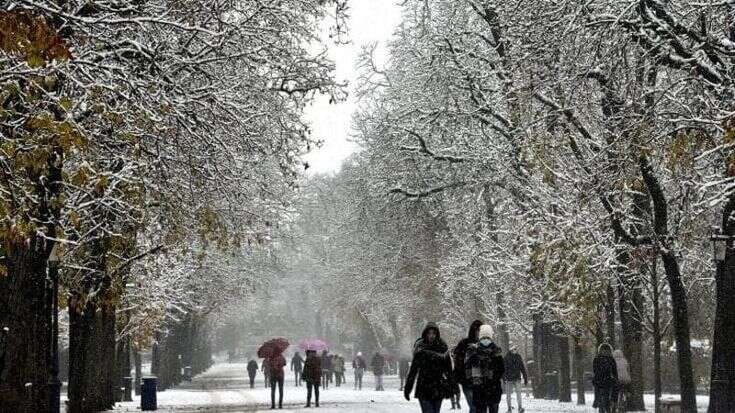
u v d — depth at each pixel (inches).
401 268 4111.7
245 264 4101.9
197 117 1423.5
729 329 1631.4
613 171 1648.6
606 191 1690.5
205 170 1584.6
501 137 2940.5
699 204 1740.9
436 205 3462.1
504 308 3494.1
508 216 2878.9
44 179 1268.5
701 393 3380.9
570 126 1902.1
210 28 1481.3
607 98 1630.2
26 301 1214.3
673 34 1440.7
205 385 4933.6
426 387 1223.5
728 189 1434.5
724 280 1640.0
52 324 1720.0
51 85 1107.3
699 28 1542.8
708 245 2162.9
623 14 1408.7
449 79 2915.8
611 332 2364.7
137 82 1240.2
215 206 1765.5
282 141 1688.0
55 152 1250.0
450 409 2240.4
